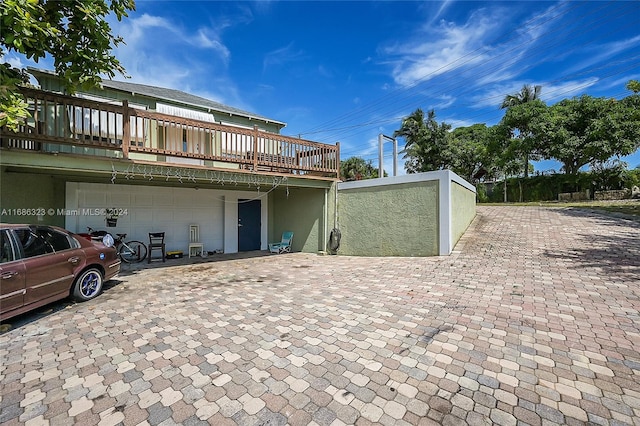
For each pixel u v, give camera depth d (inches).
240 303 191.6
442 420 84.2
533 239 342.6
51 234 178.7
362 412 88.2
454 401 91.9
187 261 358.9
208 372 111.7
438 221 315.0
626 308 156.9
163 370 113.6
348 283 233.6
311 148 382.0
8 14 151.1
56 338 142.0
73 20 194.4
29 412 90.9
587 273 218.5
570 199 842.8
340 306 179.9
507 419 83.9
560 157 852.0
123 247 351.9
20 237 157.4
